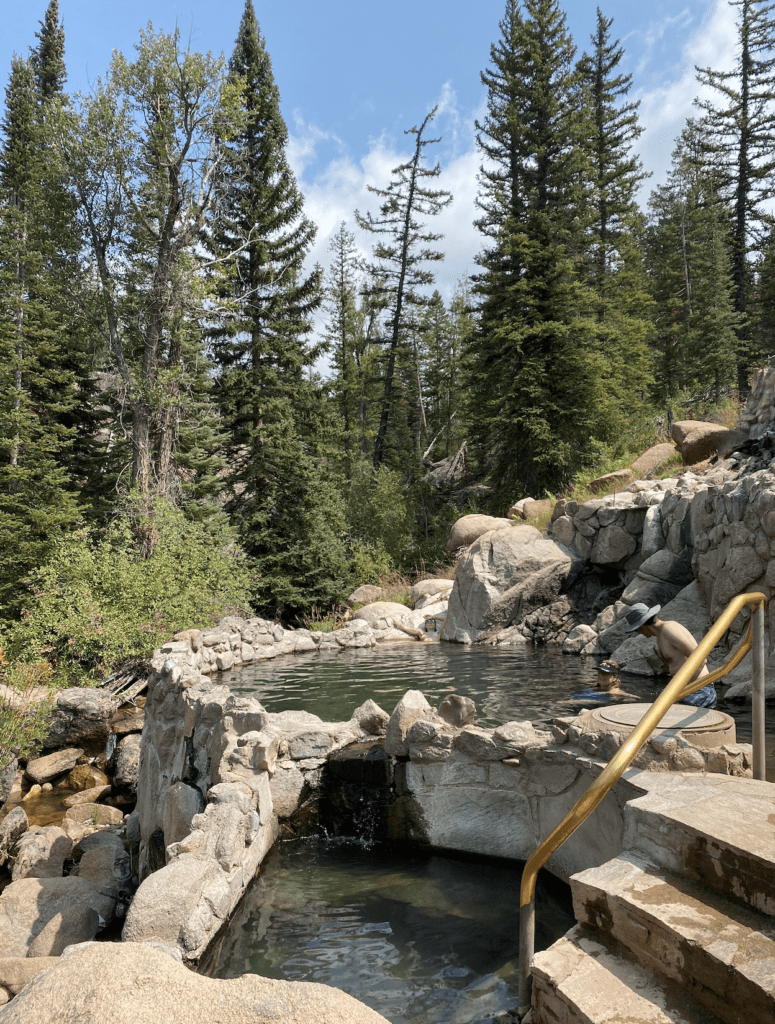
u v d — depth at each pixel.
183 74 20.30
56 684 12.07
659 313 45.16
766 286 39.16
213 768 5.75
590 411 25.30
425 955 3.88
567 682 9.50
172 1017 2.26
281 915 4.43
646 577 11.98
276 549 24.38
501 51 31.62
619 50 41.28
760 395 14.20
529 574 14.44
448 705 5.63
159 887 4.04
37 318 24.34
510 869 4.94
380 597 20.97
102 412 27.08
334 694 9.34
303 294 27.14
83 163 20.55
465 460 36.28
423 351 49.50
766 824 2.93
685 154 46.94
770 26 37.97
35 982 2.45
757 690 3.59
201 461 25.56
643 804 3.26
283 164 26.25
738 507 9.73
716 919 2.62
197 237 22.52
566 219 28.88
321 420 27.33
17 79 29.23
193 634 13.00
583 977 2.69
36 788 9.69
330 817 5.81
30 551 21.25
